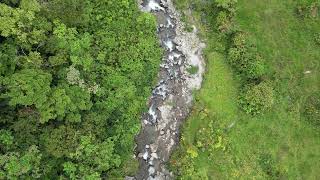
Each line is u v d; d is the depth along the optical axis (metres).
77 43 24.02
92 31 25.56
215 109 27.11
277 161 27.06
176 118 26.98
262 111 27.05
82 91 23.41
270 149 27.14
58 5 23.86
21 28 22.75
